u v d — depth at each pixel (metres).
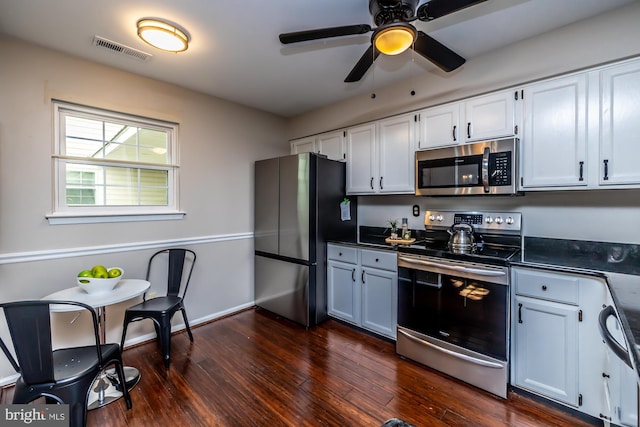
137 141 2.58
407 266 2.27
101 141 2.39
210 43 2.06
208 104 3.00
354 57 2.28
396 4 1.43
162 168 2.71
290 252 2.97
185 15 1.75
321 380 2.02
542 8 1.74
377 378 2.04
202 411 1.73
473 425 1.61
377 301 2.59
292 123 3.79
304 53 2.21
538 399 1.79
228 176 3.18
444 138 2.35
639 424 0.86
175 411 1.73
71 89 2.19
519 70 2.09
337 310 2.93
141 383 1.99
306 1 1.64
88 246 2.28
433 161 2.37
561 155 1.85
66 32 1.91
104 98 2.34
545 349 1.73
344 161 3.12
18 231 1.98
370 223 3.26
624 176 1.66
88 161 2.30
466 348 1.98
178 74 2.54
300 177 2.87
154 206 2.68
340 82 2.74
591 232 1.97
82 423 1.51
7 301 1.95
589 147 1.76
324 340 2.60
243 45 2.09
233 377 2.06
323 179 2.92
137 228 2.53
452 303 2.04
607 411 1.53
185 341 2.59
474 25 1.90
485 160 2.07
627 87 1.65
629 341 0.87
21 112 1.99
